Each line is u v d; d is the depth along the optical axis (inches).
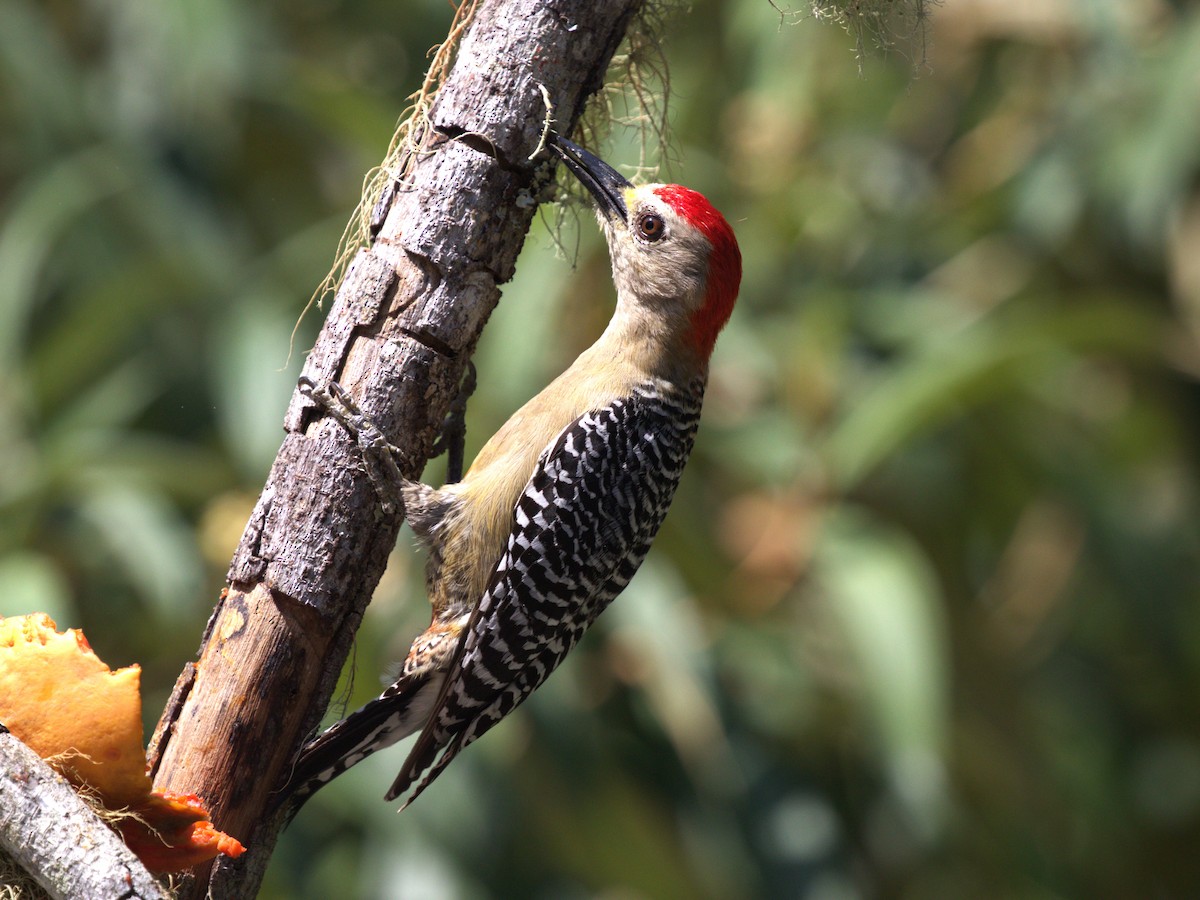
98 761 185.8
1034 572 521.3
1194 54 457.7
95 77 493.0
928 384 409.7
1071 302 500.7
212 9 447.8
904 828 441.4
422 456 236.7
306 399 231.8
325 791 396.5
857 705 416.2
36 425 435.8
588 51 236.1
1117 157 470.0
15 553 400.8
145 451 413.1
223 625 225.1
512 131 232.5
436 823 394.3
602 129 320.8
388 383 231.1
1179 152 457.1
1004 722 467.8
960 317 467.5
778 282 470.6
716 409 446.6
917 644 381.7
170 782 216.4
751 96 459.5
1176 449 523.5
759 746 421.1
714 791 417.1
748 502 431.2
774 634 417.7
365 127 414.6
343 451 229.8
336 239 441.7
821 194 462.0
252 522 230.2
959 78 506.3
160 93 470.9
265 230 488.4
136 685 186.7
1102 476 477.7
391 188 237.8
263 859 223.1
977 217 488.1
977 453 481.7
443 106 234.8
